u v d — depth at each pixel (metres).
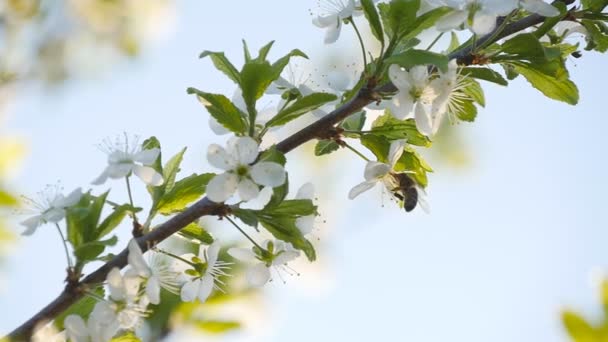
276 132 1.34
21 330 1.29
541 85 1.35
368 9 1.32
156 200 1.32
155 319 1.33
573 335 1.23
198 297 1.33
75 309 1.32
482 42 1.34
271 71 1.31
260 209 1.32
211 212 1.31
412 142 1.34
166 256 1.33
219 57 1.32
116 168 1.31
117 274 1.29
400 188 1.34
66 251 1.30
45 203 1.31
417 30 1.32
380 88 1.32
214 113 1.31
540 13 1.31
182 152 1.33
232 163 1.30
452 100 1.36
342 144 1.33
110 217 1.31
